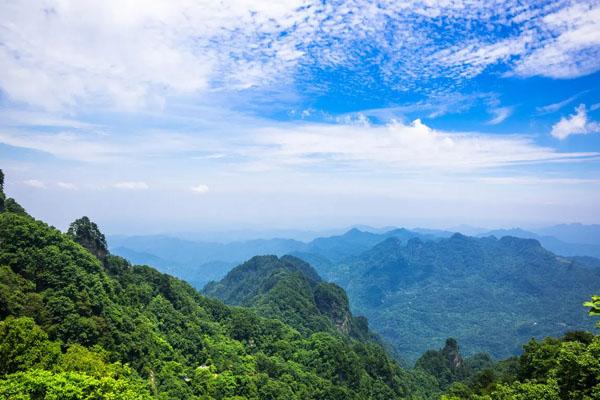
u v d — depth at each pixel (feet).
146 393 165.37
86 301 197.77
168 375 229.25
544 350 205.05
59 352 155.33
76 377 136.36
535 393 147.64
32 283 191.62
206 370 269.23
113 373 159.74
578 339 224.53
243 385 274.57
